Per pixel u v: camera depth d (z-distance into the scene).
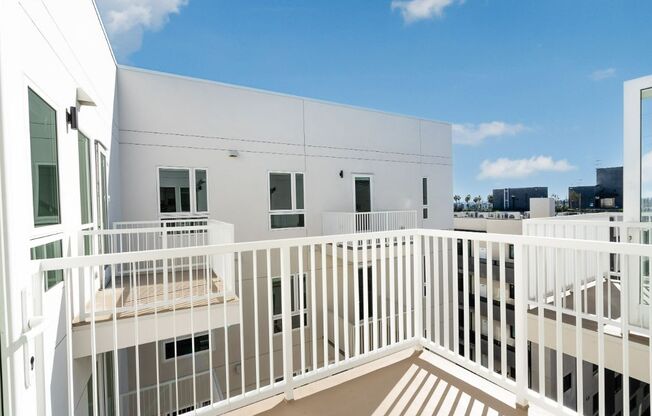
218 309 3.69
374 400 2.06
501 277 2.14
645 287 3.15
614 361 3.04
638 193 3.34
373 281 2.67
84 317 3.09
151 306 3.34
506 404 1.98
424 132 10.52
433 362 2.53
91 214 4.09
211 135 7.11
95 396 1.77
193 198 6.90
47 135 2.66
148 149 6.49
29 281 1.44
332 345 7.58
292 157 8.10
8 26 1.34
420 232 2.79
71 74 3.28
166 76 6.71
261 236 7.62
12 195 1.32
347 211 8.92
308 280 7.78
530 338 3.75
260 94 7.73
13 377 1.28
